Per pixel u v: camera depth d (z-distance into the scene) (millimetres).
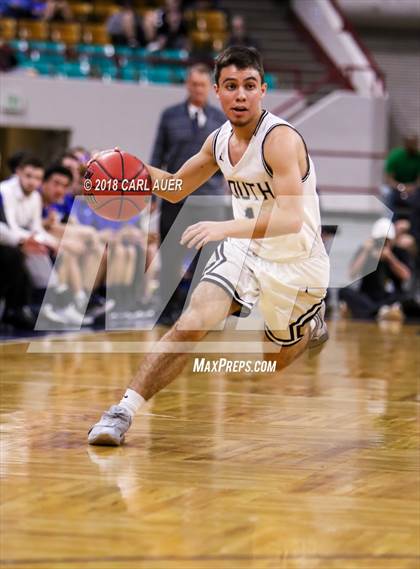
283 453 4406
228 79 4441
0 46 17016
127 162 4723
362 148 18266
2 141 17594
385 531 3186
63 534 3066
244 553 2916
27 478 3814
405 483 3871
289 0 21922
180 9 19562
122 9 19094
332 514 3389
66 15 18406
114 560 2820
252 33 21125
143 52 18266
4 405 5508
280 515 3361
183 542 3010
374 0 23047
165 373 4582
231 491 3686
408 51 22984
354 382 6848
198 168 4781
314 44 20969
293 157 4449
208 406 5680
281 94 18156
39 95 16922
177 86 17359
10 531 3088
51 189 9969
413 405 5855
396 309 12938
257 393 6238
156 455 4305
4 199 9664
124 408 4531
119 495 3576
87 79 17109
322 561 2857
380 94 18641
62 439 4602
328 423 5195
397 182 15625
